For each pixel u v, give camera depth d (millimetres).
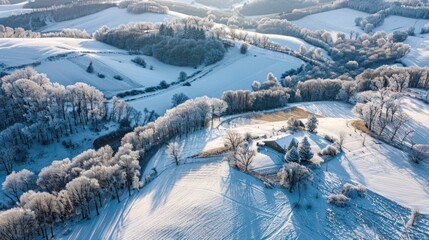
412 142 110000
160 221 78188
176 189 89938
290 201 80812
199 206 80438
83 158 101812
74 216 86625
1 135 120062
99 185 87812
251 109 154500
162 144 119750
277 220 75688
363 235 72188
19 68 187125
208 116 132875
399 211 78562
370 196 82812
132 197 92062
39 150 123562
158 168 103938
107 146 110125
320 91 173375
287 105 162000
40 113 132250
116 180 90688
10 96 143625
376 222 75375
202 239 72062
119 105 145000
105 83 187375
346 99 166625
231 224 75125
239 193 84062
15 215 73250
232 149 104875
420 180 89750
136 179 93438
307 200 81250
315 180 87938
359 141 108500
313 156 97438
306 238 71188
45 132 125125
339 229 73500
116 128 140875
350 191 82812
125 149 104812
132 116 150625
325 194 83438
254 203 80625
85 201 84750
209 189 86625
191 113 125250
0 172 112625
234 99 151125
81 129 136250
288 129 119312
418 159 96688
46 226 82812
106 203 90875
